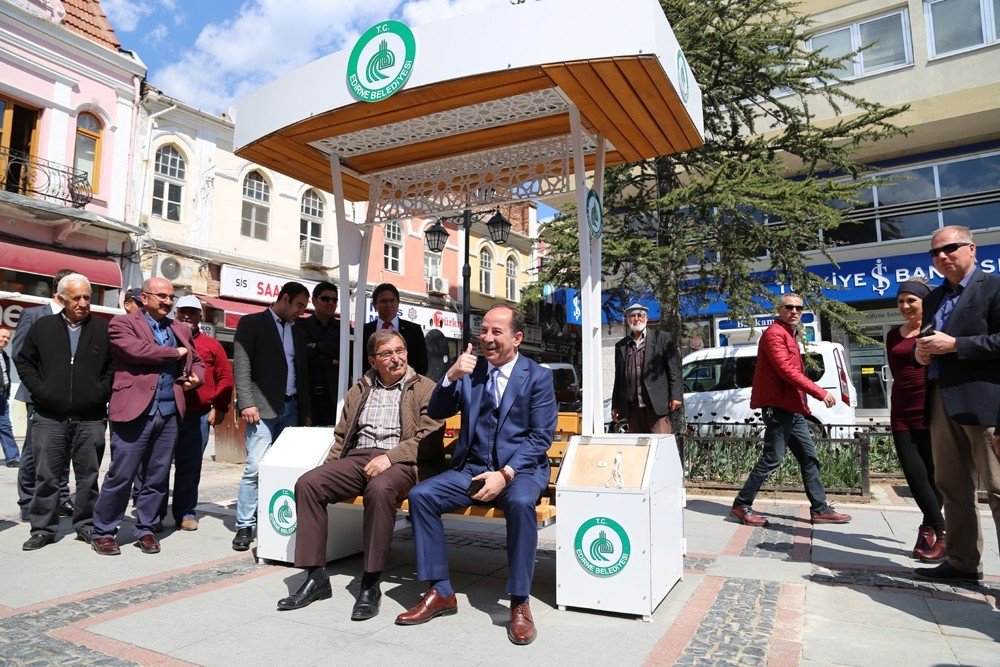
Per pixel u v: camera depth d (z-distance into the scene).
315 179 5.45
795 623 3.15
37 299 13.91
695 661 2.70
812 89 10.82
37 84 14.23
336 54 4.10
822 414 9.80
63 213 13.91
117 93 15.77
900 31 16.33
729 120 11.52
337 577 3.99
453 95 3.92
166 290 4.79
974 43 15.44
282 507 4.23
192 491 5.38
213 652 2.78
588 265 4.08
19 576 3.88
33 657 2.69
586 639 2.96
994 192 15.87
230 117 18.92
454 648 2.85
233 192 18.31
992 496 3.36
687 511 6.32
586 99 3.81
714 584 3.81
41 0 14.57
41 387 4.55
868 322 16.84
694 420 10.95
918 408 4.40
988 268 15.81
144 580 3.84
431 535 3.32
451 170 5.18
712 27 10.09
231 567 4.16
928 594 3.62
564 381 19.45
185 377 4.88
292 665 2.65
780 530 5.38
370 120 4.30
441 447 3.89
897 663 2.69
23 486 5.39
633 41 3.33
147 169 16.30
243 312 17.78
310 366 5.42
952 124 15.45
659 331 6.52
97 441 4.82
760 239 9.83
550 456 4.16
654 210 10.47
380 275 22.38
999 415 3.03
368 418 4.04
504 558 4.52
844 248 17.16
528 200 4.93
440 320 24.22
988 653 2.79
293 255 19.86
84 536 4.81
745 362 10.89
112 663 2.64
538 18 3.47
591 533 3.33
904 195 16.80
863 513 6.14
